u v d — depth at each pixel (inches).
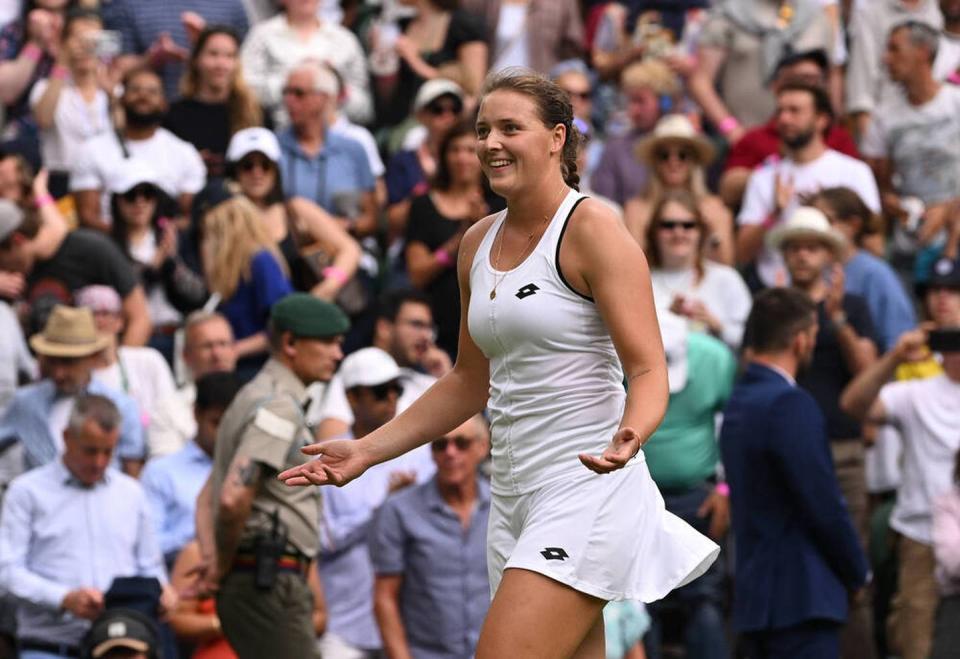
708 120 1362.0
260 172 1095.6
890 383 997.8
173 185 1204.5
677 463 944.9
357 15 1481.3
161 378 1039.0
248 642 776.9
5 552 877.2
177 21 1389.0
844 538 828.0
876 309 1074.7
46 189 1194.6
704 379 950.4
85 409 884.0
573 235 529.7
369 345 1104.8
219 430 786.8
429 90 1245.1
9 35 1393.9
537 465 540.1
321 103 1201.4
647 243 1076.5
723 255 1154.7
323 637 917.2
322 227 1113.4
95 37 1248.8
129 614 796.6
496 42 1416.1
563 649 529.7
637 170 1250.0
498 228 548.1
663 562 540.1
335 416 992.2
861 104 1382.9
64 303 1082.1
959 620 828.0
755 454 833.5
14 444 971.9
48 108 1245.1
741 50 1350.9
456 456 884.0
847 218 1088.2
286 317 791.7
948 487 959.6
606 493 532.7
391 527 890.7
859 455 995.9
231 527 756.6
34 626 873.5
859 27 1391.5
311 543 785.6
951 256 1202.6
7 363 1028.5
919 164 1290.6
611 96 1423.5
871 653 929.5
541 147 532.4
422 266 1125.7
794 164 1175.6
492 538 558.6
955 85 1299.2
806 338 846.5
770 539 836.0
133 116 1197.7
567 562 526.9
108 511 890.7
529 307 532.4
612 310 524.1
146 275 1131.9
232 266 1051.9
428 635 885.8
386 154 1352.1
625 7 1471.5
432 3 1405.0
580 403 536.1
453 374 572.7
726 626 994.7
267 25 1359.5
